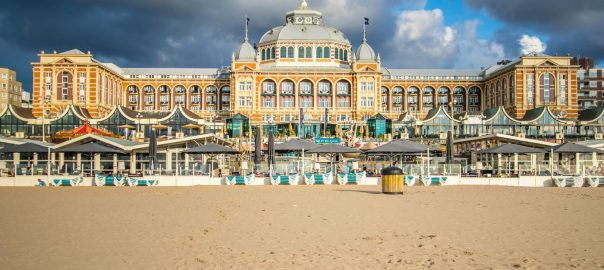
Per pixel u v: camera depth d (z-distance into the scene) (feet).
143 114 439.22
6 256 79.20
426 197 159.02
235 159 321.93
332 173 230.48
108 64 568.00
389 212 123.03
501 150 226.79
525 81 500.33
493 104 554.05
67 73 492.54
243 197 160.86
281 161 290.35
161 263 74.69
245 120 443.32
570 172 231.30
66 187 207.51
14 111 404.98
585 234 93.45
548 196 162.30
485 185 214.48
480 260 74.90
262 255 78.95
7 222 110.01
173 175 220.84
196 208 132.67
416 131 429.38
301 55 543.39
